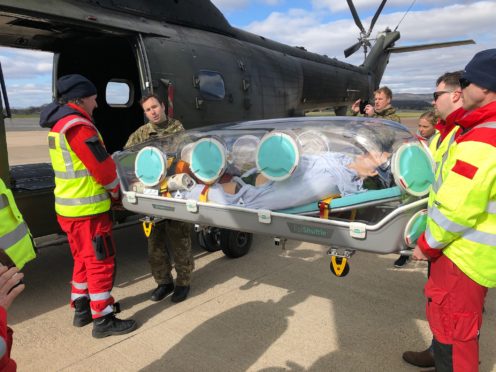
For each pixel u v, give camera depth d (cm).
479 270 171
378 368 247
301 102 796
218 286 368
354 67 1123
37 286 373
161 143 303
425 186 198
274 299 341
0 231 139
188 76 458
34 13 321
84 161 254
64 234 361
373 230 186
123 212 388
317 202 207
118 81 584
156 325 301
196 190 254
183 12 525
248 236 444
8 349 145
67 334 291
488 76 160
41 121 269
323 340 278
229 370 246
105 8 420
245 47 603
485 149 155
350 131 235
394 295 347
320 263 422
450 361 185
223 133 276
